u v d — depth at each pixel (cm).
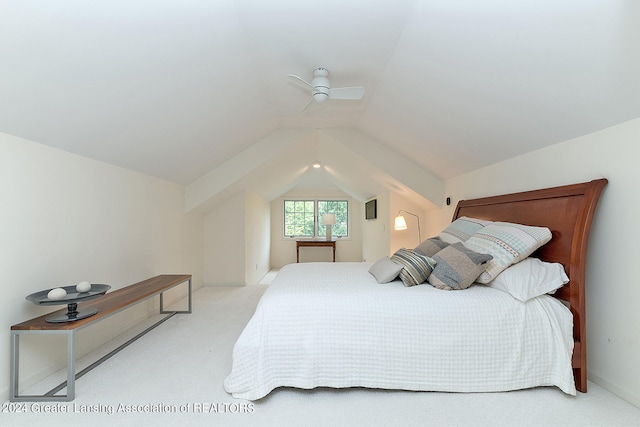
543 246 218
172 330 296
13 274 184
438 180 416
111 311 211
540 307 187
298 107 329
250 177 454
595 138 193
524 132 232
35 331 178
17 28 128
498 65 184
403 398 180
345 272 285
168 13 157
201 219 504
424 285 220
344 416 165
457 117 260
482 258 203
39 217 202
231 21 185
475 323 185
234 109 295
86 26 142
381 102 302
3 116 167
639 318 166
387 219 515
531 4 140
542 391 184
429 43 197
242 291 473
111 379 203
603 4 125
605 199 186
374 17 184
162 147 294
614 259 180
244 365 182
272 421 161
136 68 182
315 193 802
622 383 175
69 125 200
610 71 150
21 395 184
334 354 185
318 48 218
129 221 304
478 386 183
